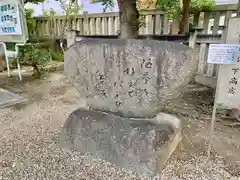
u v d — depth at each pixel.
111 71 1.86
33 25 6.34
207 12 3.86
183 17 3.98
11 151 2.00
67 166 1.81
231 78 2.58
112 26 5.42
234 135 2.28
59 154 1.99
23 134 2.31
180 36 3.82
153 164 1.71
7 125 2.51
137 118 1.94
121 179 1.67
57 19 6.21
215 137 2.23
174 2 4.12
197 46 3.87
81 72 2.01
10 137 2.24
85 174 1.71
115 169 1.79
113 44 1.79
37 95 3.54
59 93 3.65
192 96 3.42
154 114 1.94
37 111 2.93
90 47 1.88
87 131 2.03
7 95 3.47
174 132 1.95
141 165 1.74
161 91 1.76
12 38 4.19
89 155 1.99
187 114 2.78
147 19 4.67
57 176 1.68
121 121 1.95
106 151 1.92
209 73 3.78
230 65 2.54
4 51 4.86
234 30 2.49
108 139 1.91
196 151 1.99
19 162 1.84
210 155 1.92
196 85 3.99
